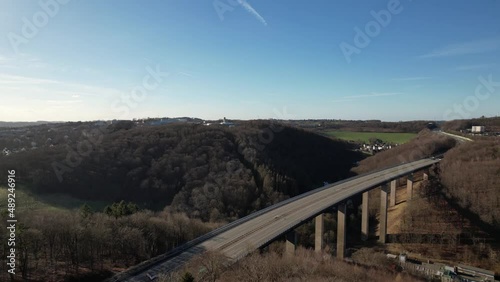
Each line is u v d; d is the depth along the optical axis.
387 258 77.38
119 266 57.72
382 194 101.81
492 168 112.31
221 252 50.78
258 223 65.50
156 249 65.06
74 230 55.88
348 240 101.56
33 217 59.53
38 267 51.78
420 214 102.12
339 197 85.00
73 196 93.62
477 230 92.50
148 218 72.00
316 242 76.88
